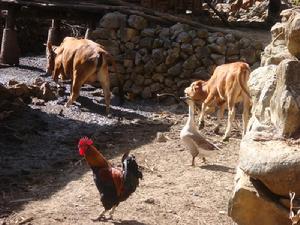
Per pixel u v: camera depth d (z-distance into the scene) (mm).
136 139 7773
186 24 10070
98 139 7711
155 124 8609
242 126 8406
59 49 9547
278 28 4773
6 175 6262
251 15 17125
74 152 7203
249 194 3357
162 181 6113
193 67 9750
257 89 4223
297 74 3428
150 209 5340
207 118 8930
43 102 9180
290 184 3170
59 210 5293
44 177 6254
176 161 6832
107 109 8969
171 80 9883
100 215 5090
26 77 10906
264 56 4879
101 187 4945
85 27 14664
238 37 9836
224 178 6230
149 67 9922
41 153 7117
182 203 5496
